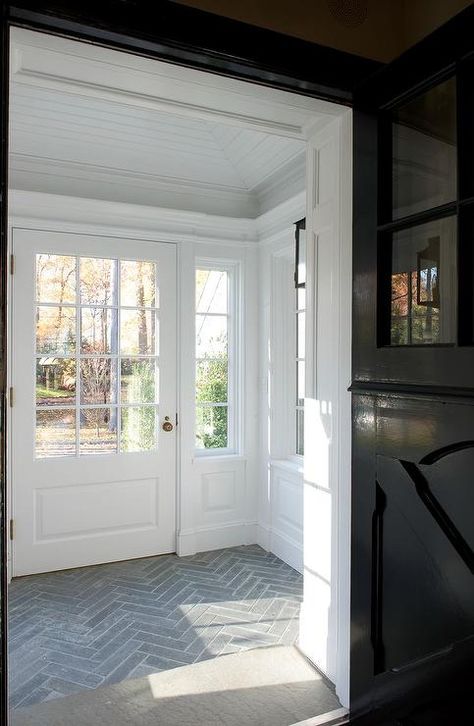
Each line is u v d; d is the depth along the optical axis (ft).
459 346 4.49
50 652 8.04
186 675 7.39
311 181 7.34
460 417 4.45
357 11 5.81
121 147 10.82
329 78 5.65
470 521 4.37
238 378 12.99
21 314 10.85
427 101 5.07
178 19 4.90
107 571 11.20
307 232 7.48
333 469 6.73
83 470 11.43
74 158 10.91
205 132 10.83
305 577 7.75
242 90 5.93
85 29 4.75
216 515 12.66
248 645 8.21
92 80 5.71
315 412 7.30
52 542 11.16
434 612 4.75
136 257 11.90
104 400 11.75
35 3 4.41
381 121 5.52
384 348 5.38
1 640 4.58
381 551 5.45
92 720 6.46
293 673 7.34
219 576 10.98
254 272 12.96
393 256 5.49
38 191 10.82
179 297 12.31
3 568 4.63
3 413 4.63
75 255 11.37
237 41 5.17
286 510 11.81
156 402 12.19
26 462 10.91
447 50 4.61
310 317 7.42
